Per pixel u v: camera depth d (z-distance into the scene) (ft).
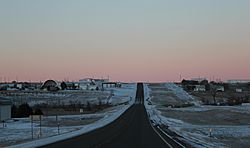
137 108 327.47
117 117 224.33
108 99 450.71
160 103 408.46
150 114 249.34
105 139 93.81
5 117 215.31
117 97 485.15
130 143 82.48
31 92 511.40
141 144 80.07
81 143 83.10
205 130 152.66
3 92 504.02
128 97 490.49
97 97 470.39
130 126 151.94
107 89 627.05
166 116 241.96
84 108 323.37
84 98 448.24
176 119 219.82
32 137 119.65
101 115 250.37
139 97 492.54
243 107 339.98
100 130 131.75
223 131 148.87
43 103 351.05
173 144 81.15
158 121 189.47
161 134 112.78
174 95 517.96
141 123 171.53
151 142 85.35
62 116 242.58
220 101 428.56
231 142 107.14
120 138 96.84
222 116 247.09
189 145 80.48
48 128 162.20
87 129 140.97
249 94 544.62
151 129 135.54
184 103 408.05
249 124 194.59
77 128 157.38
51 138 102.78
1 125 179.73
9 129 158.81
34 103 350.02
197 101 437.17
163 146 76.07
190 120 216.13
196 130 150.92
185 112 285.23
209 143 89.45
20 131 148.46
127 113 262.47
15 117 236.63
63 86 617.21
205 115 256.73
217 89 615.98
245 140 116.78
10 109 222.89
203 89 621.72
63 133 128.26
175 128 152.97
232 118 233.14
